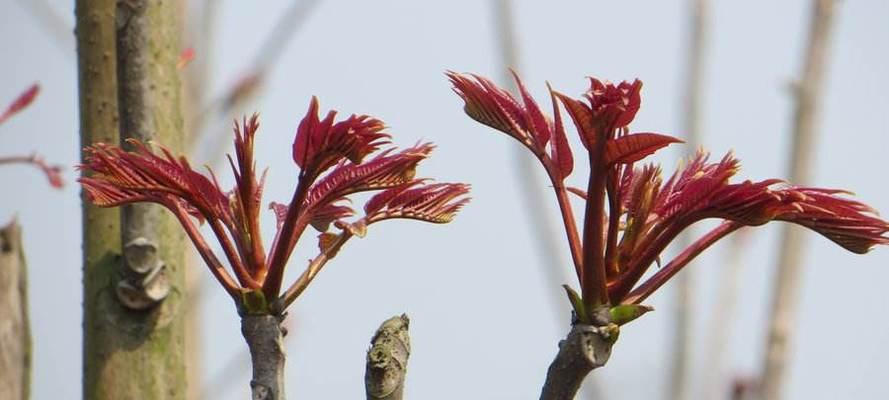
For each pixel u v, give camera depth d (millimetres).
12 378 2266
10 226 2285
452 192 1841
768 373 3621
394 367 1818
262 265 1820
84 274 2039
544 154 1824
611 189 1799
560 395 1801
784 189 1783
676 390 3920
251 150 1813
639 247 1804
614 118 1769
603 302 1794
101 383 2020
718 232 1809
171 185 1811
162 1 2023
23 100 2342
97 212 2039
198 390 3699
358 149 1776
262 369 1810
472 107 1831
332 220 1858
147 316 2021
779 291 3672
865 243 1798
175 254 2031
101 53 2076
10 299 2275
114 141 2072
